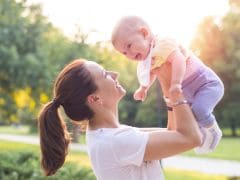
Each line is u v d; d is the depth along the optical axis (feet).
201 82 9.82
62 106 10.23
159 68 9.90
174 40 9.75
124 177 9.65
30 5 88.53
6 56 82.74
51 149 10.16
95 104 9.99
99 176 9.94
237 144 118.62
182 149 9.41
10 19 86.17
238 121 149.18
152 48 9.89
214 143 10.09
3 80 86.02
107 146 9.64
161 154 9.44
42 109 10.36
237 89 142.41
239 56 139.13
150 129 10.57
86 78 9.93
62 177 25.90
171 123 10.37
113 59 97.19
